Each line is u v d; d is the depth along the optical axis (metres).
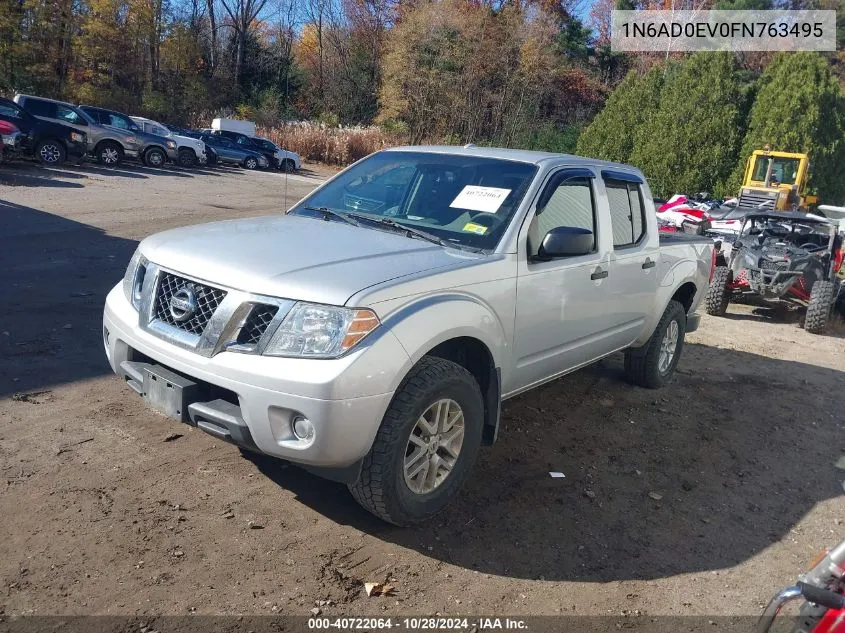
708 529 4.05
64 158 20.72
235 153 31.30
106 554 3.27
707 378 7.00
